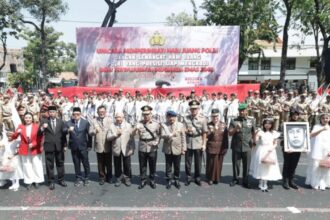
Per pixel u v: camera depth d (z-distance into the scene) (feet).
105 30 60.34
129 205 23.66
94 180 30.09
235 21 84.89
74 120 28.30
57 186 28.32
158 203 24.07
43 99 53.78
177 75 60.23
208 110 53.72
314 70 152.25
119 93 54.90
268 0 82.02
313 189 27.61
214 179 28.76
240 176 31.45
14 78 147.84
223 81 59.77
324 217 21.53
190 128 28.32
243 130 27.86
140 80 60.70
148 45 60.08
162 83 60.44
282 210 22.75
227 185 28.60
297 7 73.26
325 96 49.14
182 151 27.63
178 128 27.53
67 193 26.40
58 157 28.17
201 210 22.72
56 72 174.91
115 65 60.70
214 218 21.33
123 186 28.27
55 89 60.34
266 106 52.49
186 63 59.98
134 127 28.45
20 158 27.66
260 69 161.99
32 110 48.70
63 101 55.06
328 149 27.12
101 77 61.05
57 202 24.31
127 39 60.23
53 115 27.89
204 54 59.72
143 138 27.58
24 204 23.93
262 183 27.35
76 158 28.43
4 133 27.63
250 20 84.12
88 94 56.18
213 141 28.55
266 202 24.35
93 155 39.52
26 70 157.38
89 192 26.63
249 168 28.89
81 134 28.22
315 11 72.54
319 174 27.58
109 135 27.81
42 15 99.76
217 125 28.96
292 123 27.55
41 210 22.75
